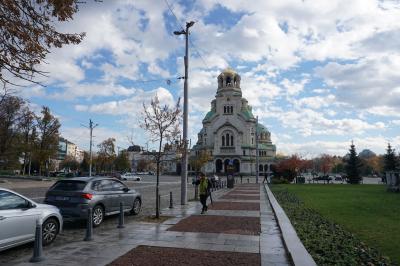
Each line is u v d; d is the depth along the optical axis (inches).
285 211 682.8
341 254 333.7
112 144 3548.2
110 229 475.5
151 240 398.3
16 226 342.6
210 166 4360.2
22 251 356.5
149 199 984.9
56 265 296.5
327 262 306.8
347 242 387.5
